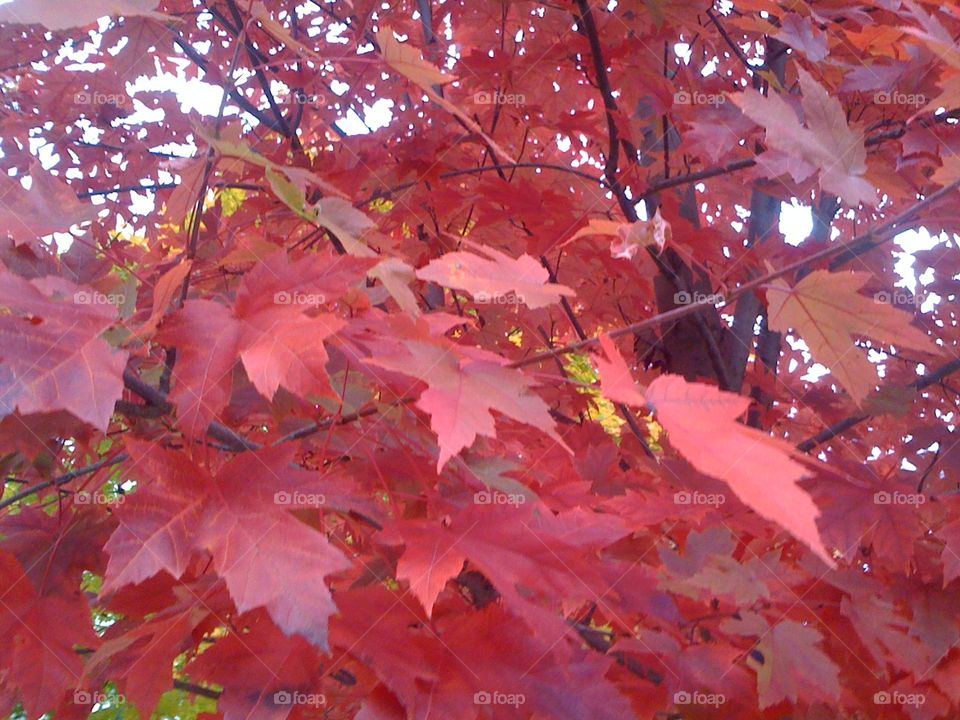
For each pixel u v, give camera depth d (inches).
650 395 22.3
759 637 28.8
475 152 49.5
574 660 25.5
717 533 30.3
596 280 50.7
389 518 24.9
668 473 31.9
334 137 59.6
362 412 26.6
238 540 22.8
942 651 30.3
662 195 40.6
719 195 55.5
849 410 43.4
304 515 27.7
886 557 31.0
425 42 49.9
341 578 27.8
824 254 26.1
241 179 42.0
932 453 39.3
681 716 29.3
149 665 26.2
